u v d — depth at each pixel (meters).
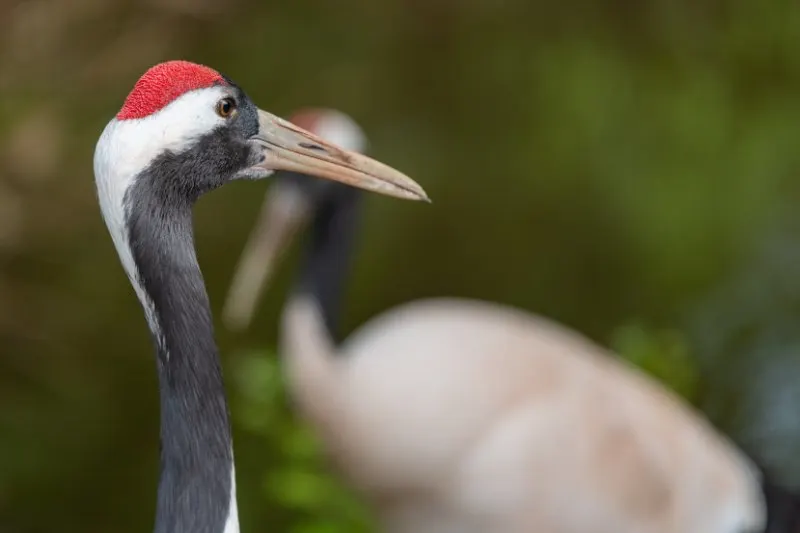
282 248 9.23
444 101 14.04
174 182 4.52
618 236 13.42
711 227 13.54
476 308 9.06
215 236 11.91
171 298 4.41
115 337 11.42
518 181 13.70
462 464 8.17
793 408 11.47
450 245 13.12
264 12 12.68
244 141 4.85
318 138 5.13
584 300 13.02
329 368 8.54
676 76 14.50
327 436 8.57
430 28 14.18
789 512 8.80
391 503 8.48
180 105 4.52
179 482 4.39
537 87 14.23
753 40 14.67
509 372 8.31
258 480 10.63
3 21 10.30
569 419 8.24
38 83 10.45
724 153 13.98
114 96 10.82
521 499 8.16
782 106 14.38
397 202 13.15
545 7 14.70
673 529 8.34
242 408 10.60
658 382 10.02
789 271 13.17
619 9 14.82
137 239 4.40
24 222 10.29
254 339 11.99
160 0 10.84
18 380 10.99
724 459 8.78
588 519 8.20
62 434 10.95
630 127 14.07
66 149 10.34
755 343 12.42
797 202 13.89
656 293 13.10
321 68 13.19
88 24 10.70
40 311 10.91
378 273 12.69
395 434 8.18
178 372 4.41
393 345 8.41
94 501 10.83
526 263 13.13
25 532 10.56
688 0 14.77
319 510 9.05
